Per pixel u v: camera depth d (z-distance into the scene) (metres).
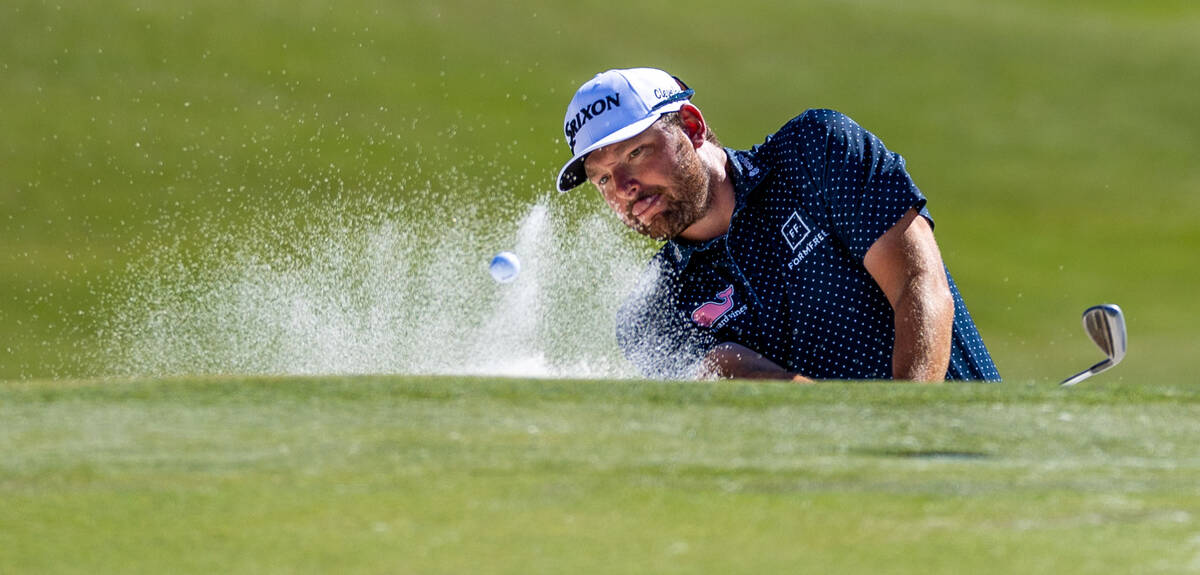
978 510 6.79
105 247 48.88
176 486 7.10
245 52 70.38
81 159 57.69
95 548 6.28
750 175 13.52
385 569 6.01
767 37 81.81
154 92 64.81
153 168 57.03
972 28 86.44
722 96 73.69
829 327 13.29
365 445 7.86
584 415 8.55
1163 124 74.81
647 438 8.06
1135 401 9.07
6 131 59.50
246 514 6.75
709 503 6.90
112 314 41.28
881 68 79.50
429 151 61.66
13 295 43.47
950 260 59.25
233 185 56.03
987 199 65.75
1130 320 53.03
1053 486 7.18
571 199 44.56
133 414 8.46
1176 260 59.72
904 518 6.68
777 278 13.48
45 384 9.22
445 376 9.49
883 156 13.11
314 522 6.62
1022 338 51.53
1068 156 71.06
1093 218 63.84
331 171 58.09
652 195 13.50
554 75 73.00
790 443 8.00
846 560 6.08
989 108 75.81
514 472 7.41
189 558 6.13
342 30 74.19
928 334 12.48
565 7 81.62
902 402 8.92
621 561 6.11
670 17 82.75
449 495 7.04
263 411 8.59
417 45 74.25
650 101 13.40
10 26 69.44
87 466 7.45
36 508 6.83
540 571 5.96
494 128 65.50
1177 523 6.57
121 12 72.50
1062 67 81.69
